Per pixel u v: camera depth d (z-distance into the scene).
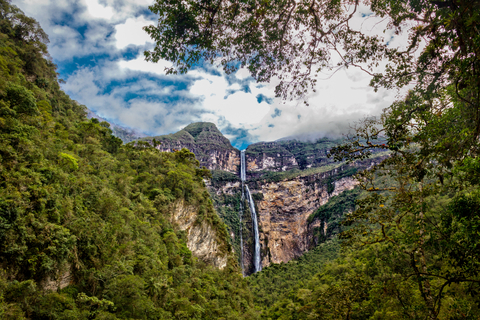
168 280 30.16
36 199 17.62
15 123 21.42
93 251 21.09
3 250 14.70
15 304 13.88
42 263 16.08
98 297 20.20
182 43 7.89
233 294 48.59
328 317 20.31
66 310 16.16
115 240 24.39
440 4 6.64
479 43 5.78
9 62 30.28
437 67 7.62
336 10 7.68
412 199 11.03
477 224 7.42
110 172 35.41
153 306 23.31
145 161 49.16
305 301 46.47
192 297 33.50
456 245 8.41
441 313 15.23
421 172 8.89
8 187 16.56
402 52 7.84
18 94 23.95
